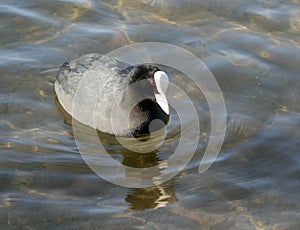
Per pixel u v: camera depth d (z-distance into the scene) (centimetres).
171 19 1636
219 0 1680
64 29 1573
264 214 1040
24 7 1642
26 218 1015
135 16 1642
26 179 1110
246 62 1472
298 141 1224
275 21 1625
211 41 1549
